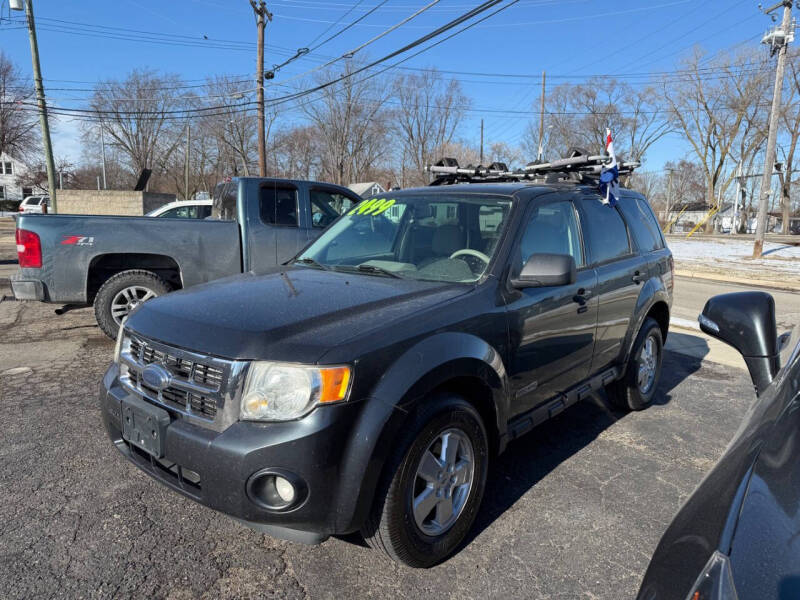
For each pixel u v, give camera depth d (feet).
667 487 11.07
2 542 8.77
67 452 11.89
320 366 7.05
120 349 9.22
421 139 185.78
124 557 8.50
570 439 13.38
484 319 9.11
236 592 7.82
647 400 15.29
